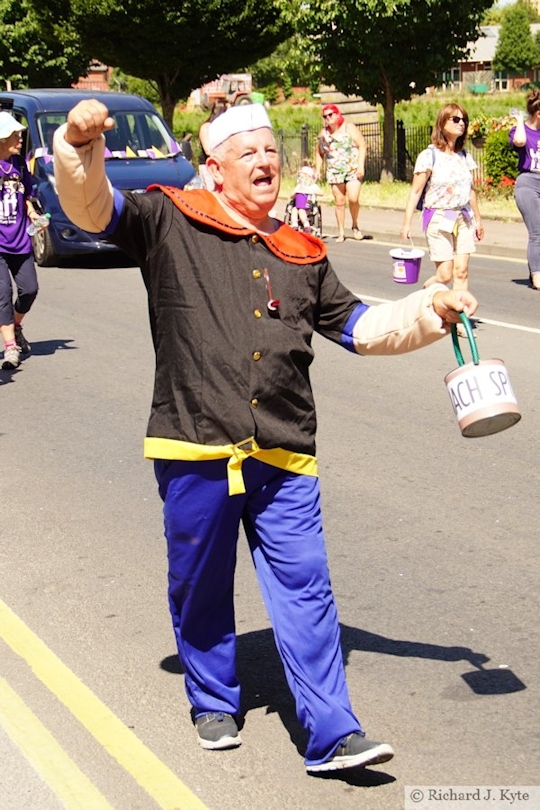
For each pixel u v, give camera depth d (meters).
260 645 4.63
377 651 4.51
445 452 7.09
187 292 3.53
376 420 7.87
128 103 16.52
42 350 10.42
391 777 3.64
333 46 24.48
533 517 5.94
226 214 3.61
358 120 34.25
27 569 5.48
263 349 3.54
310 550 3.59
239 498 3.57
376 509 6.13
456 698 4.12
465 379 3.43
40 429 7.91
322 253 3.73
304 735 3.93
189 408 3.54
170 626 4.82
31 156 15.59
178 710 4.11
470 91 78.12
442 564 5.36
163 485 3.66
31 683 4.32
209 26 28.95
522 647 4.52
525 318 11.21
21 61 37.16
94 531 5.96
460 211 9.94
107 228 3.45
